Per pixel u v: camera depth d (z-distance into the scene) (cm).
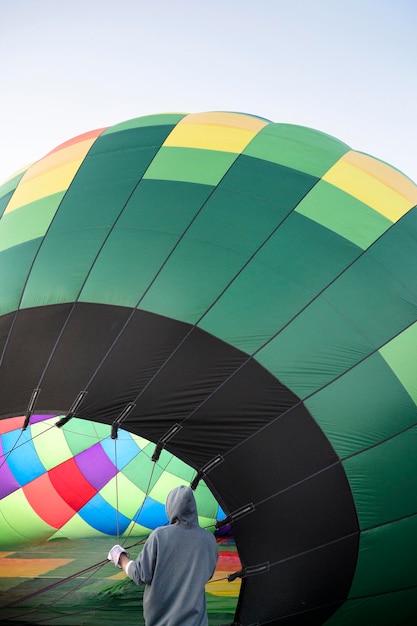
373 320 566
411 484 527
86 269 598
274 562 501
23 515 929
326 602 511
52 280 598
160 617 362
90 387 543
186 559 366
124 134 721
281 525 507
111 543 912
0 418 552
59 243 622
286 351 547
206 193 632
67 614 637
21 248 635
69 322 574
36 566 791
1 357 576
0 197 745
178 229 607
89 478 959
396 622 549
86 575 753
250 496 512
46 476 951
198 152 672
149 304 570
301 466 518
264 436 524
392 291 584
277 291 570
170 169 658
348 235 609
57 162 718
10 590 702
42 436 957
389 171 691
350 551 511
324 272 582
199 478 518
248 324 555
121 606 660
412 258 607
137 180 654
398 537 520
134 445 979
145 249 598
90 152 707
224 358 544
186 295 570
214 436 525
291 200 628
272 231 605
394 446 532
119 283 583
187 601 358
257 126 717
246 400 532
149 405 534
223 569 771
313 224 612
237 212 616
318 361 546
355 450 525
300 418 528
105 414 535
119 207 634
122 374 543
